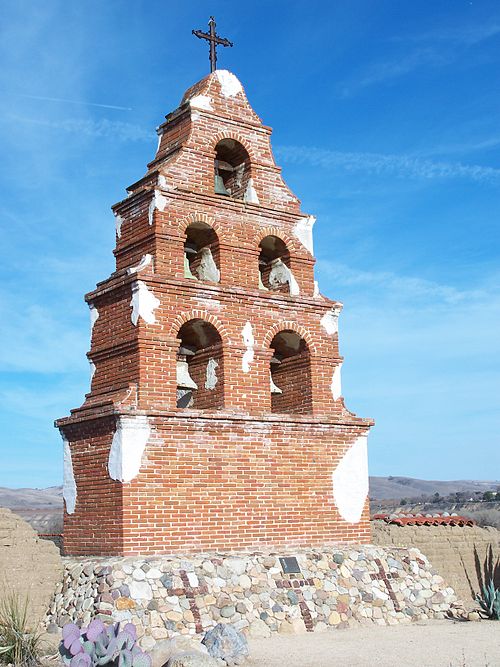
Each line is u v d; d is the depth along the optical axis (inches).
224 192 1000.2
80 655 582.6
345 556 905.5
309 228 1016.2
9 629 692.1
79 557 856.9
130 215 943.7
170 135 997.8
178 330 885.8
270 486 904.3
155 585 766.5
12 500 5408.5
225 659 650.2
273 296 954.7
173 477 843.4
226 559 823.1
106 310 918.4
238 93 1010.7
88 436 874.8
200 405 933.2
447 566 1064.2
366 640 756.6
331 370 991.0
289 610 812.0
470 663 644.7
